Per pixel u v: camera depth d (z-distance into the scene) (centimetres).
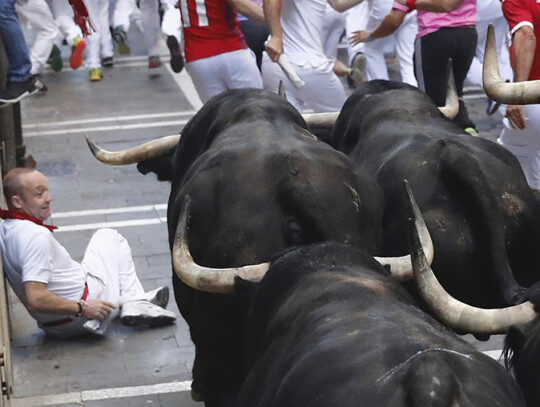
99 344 960
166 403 860
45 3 1786
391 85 886
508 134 1141
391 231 741
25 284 922
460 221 712
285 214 652
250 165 676
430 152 745
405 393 418
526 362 546
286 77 1289
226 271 627
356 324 485
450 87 938
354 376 444
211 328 689
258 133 716
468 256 707
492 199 703
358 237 656
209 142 783
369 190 694
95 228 1241
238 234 654
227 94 814
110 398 870
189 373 908
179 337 973
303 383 465
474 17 1363
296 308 531
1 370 762
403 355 448
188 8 1302
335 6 1348
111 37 2059
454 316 566
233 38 1306
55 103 1773
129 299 993
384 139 806
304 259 562
